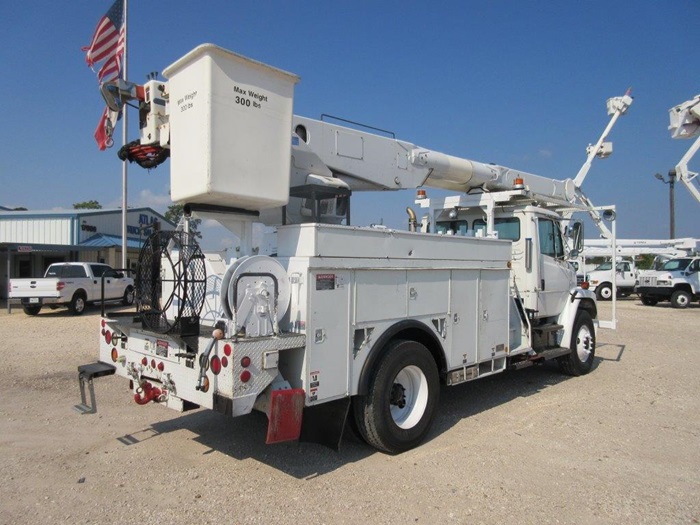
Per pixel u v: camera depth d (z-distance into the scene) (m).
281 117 4.55
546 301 7.84
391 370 4.86
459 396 7.19
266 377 3.97
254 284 4.08
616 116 11.90
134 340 4.96
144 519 3.71
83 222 27.19
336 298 4.40
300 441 4.77
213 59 4.11
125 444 5.22
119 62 15.53
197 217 4.68
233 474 4.50
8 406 6.55
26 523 3.65
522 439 5.44
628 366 9.37
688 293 22.28
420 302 5.23
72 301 18.05
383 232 4.84
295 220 5.30
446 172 7.47
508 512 3.85
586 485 4.32
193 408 4.39
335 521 3.70
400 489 4.22
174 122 4.42
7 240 27.38
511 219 7.88
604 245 29.92
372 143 6.32
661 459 4.90
